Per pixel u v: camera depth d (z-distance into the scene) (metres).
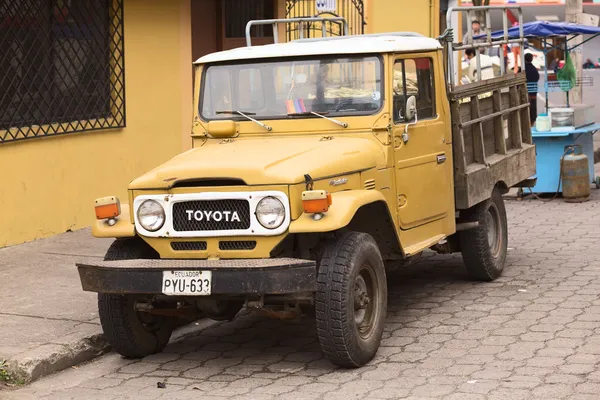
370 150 8.23
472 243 10.08
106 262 7.58
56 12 12.34
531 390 6.89
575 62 23.22
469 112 9.95
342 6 20.27
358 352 7.45
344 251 7.39
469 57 14.43
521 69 11.71
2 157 11.60
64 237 12.30
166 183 7.54
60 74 12.45
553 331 8.39
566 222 13.74
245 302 7.65
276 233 7.32
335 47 8.60
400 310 9.34
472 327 8.63
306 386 7.23
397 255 8.48
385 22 22.64
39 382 7.54
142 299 7.89
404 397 6.87
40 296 9.54
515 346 7.99
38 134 12.09
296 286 7.13
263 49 8.84
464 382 7.14
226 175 7.41
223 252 7.52
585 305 9.23
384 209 7.97
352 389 7.10
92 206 13.04
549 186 15.73
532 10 35.78
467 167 9.80
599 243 12.23
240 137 8.72
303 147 8.07
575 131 15.48
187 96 14.71
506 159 10.69
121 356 8.23
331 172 7.66
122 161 13.56
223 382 7.44
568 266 10.97
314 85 8.59
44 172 12.24
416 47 8.87
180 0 14.45
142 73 13.89
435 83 9.19
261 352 8.23
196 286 7.22
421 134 8.90
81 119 12.85
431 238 9.12
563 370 7.32
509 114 11.19
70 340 8.07
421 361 7.70
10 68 11.65
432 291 10.05
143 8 13.84
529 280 10.36
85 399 7.11
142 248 8.05
